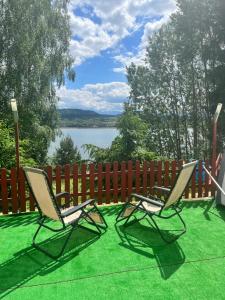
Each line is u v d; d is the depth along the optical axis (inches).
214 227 192.4
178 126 1087.0
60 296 120.5
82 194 241.6
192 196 262.7
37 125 671.8
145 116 1098.1
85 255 155.1
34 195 167.5
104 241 171.9
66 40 737.0
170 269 140.7
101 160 399.2
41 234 181.2
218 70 767.7
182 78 1047.6
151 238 176.1
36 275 136.0
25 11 660.1
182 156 1069.8
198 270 139.9
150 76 1104.8
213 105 789.2
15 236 178.2
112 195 252.8
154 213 177.3
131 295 120.6
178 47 956.6
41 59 694.5
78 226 190.2
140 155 382.3
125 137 390.9
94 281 131.0
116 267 142.9
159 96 1104.2
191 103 1028.5
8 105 655.8
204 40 906.7
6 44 660.1
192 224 197.6
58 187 232.2
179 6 914.1
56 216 160.7
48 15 703.7
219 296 120.0
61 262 147.9
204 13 868.6
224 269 140.8
